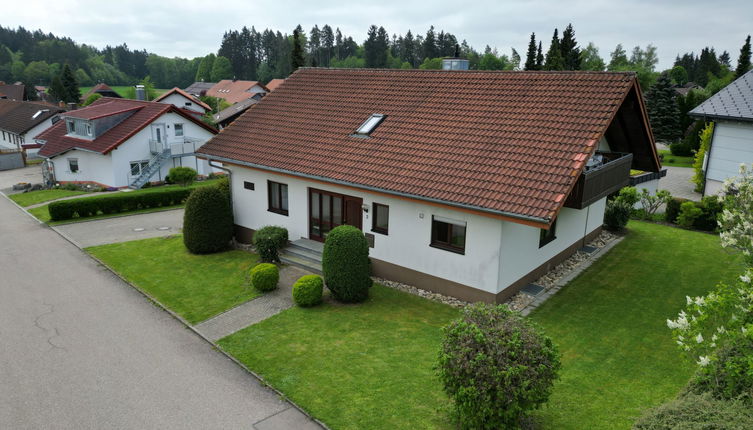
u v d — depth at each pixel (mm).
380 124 17078
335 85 20656
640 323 12773
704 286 15086
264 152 18172
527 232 14219
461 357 8070
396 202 14859
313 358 11398
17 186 35000
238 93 90812
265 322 13211
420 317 13281
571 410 9234
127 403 9938
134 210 27406
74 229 23391
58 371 11086
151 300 14891
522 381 7789
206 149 19734
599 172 13617
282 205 18719
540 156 13094
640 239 19688
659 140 52344
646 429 6672
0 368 11203
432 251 14375
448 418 9109
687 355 9008
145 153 35750
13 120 53188
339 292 13984
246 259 18281
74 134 37000
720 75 107312
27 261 18641
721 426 6188
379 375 10641
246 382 10594
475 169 13578
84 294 15414
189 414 9578
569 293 14594
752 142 22703
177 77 171875
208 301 14695
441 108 16641
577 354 11266
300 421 9336
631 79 14180
